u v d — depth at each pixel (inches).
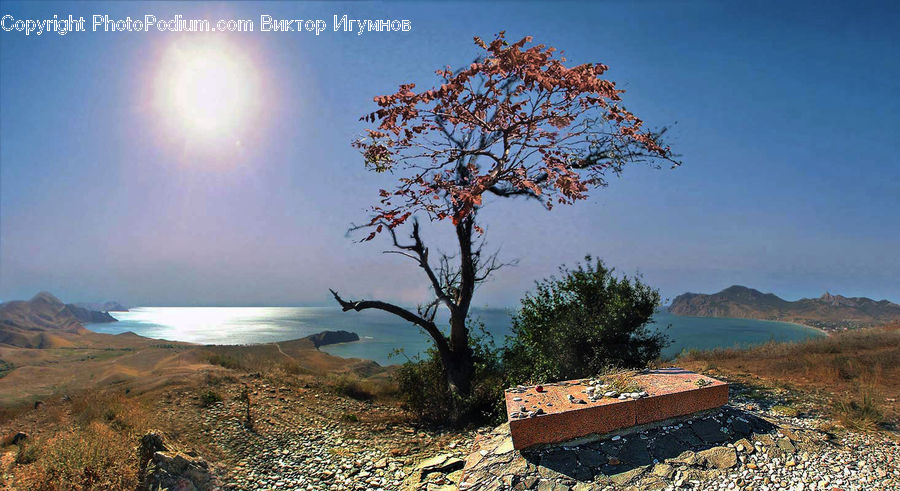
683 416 245.3
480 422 397.1
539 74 323.6
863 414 278.8
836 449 230.1
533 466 217.8
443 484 243.4
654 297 390.9
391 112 349.1
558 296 415.5
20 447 309.6
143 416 358.9
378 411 447.8
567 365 377.7
